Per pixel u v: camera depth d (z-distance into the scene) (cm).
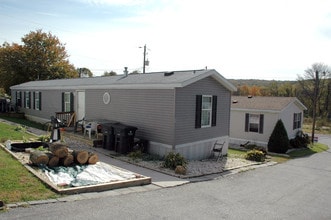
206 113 1448
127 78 1605
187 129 1309
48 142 1232
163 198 771
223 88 1538
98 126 1476
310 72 4781
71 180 824
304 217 727
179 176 1009
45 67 3578
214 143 1498
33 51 3541
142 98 1359
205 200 788
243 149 1956
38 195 694
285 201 845
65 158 966
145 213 656
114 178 874
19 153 1091
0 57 3456
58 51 3738
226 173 1148
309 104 5081
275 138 1936
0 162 925
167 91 1254
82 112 1773
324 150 2280
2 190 696
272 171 1272
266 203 811
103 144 1371
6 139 1311
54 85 2017
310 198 895
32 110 2392
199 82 1357
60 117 1827
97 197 732
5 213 588
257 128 2125
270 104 2148
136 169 1065
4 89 3738
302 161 1642
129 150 1292
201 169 1157
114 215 629
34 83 2525
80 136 1508
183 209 704
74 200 693
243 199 828
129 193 789
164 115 1270
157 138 1301
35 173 833
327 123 4453
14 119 2400
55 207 640
